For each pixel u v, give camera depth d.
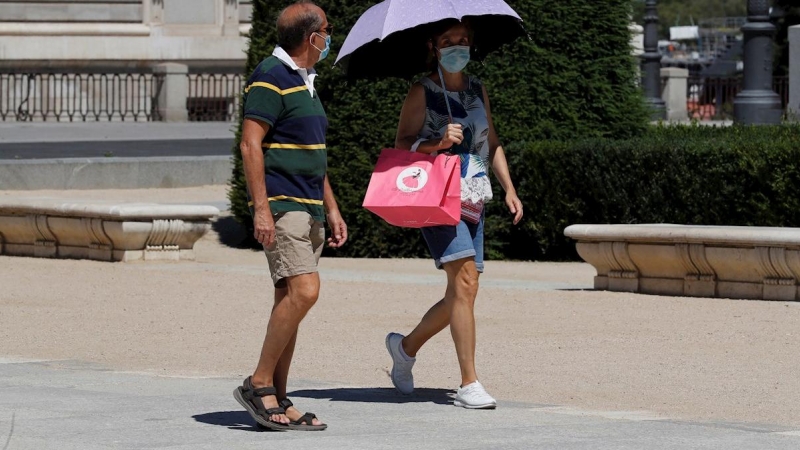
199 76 105.94
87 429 19.50
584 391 23.33
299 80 19.33
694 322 30.31
